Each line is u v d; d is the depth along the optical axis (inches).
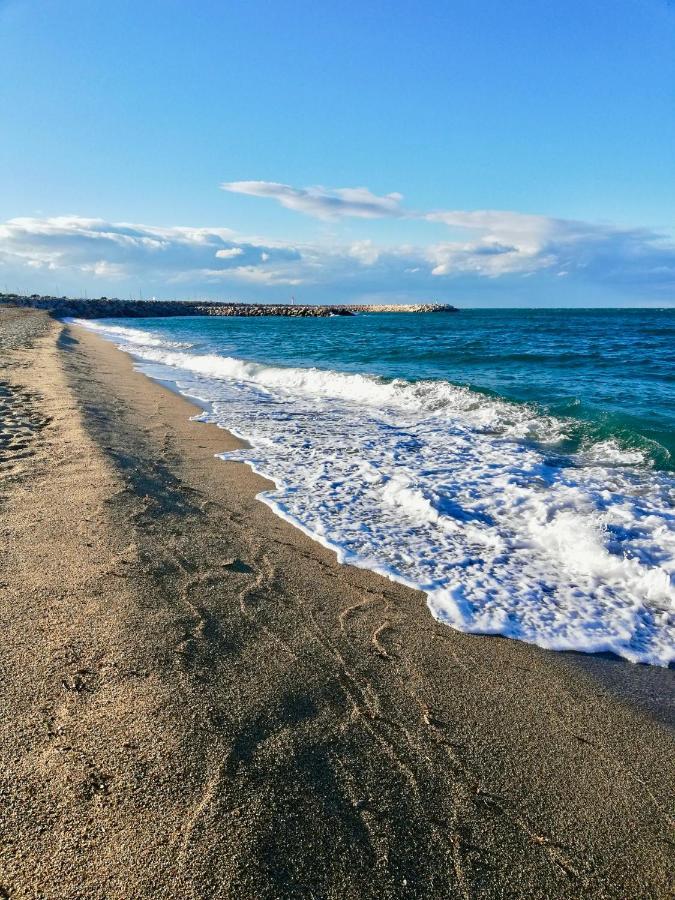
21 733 90.7
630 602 153.1
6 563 147.8
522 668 122.4
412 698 109.9
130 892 67.2
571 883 74.7
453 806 85.0
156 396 466.0
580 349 831.7
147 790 81.8
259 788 84.3
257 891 69.1
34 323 1321.4
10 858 70.1
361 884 71.9
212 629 126.8
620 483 241.6
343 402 457.4
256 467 263.0
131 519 182.5
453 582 159.5
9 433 277.0
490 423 362.3
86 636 118.7
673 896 73.7
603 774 93.4
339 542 181.8
